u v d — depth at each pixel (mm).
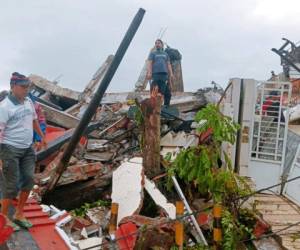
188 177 7730
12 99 5590
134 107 10070
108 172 9031
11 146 5547
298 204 8656
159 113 8547
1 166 5465
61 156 8227
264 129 9648
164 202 7637
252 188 8789
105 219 7648
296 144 9797
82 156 9484
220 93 12102
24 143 5633
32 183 5848
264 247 7309
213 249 7070
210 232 7594
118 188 7867
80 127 7719
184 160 7781
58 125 10953
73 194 8680
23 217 5973
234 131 8047
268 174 9508
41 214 6500
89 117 7680
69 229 6730
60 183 8406
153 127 8469
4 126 5453
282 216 8102
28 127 5680
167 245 6656
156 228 6707
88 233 7082
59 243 5980
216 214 6977
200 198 8320
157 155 8500
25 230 5957
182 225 6496
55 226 6309
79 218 7297
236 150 9383
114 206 7246
